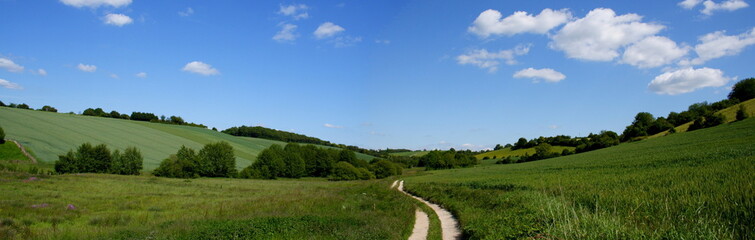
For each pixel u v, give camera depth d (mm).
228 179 72062
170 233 15281
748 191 14820
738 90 108000
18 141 66125
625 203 16188
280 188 49719
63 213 21938
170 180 54938
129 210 25359
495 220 15250
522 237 11898
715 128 77500
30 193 29688
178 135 109938
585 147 108375
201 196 36250
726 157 32531
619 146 92438
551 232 11578
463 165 122000
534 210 15367
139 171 69312
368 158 139625
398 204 27656
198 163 75312
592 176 32562
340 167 86562
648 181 23516
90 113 132625
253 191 43656
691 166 30297
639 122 113625
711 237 9742
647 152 57781
